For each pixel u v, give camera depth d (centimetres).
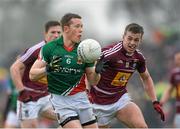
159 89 5312
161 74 5831
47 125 4947
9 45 7475
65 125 2467
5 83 5906
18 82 2945
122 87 2811
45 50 2408
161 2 7869
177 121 3778
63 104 2478
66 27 2408
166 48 6488
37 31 7606
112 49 2741
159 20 7844
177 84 3753
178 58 3756
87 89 2797
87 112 2503
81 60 2380
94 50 2341
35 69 2384
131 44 2683
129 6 7906
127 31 2694
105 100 2819
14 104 3959
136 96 5112
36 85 3136
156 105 2817
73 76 2441
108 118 2862
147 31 7750
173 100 5059
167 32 7350
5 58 6925
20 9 7588
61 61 2409
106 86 2797
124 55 2739
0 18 7519
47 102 3147
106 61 2733
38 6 7700
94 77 2431
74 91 2480
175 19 7800
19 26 7562
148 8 7875
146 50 6519
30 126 3164
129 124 2794
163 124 5000
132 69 2775
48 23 3012
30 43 7525
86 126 2508
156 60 6266
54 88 2477
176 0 7856
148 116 5016
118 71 2758
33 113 3148
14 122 3978
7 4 7525
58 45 2417
